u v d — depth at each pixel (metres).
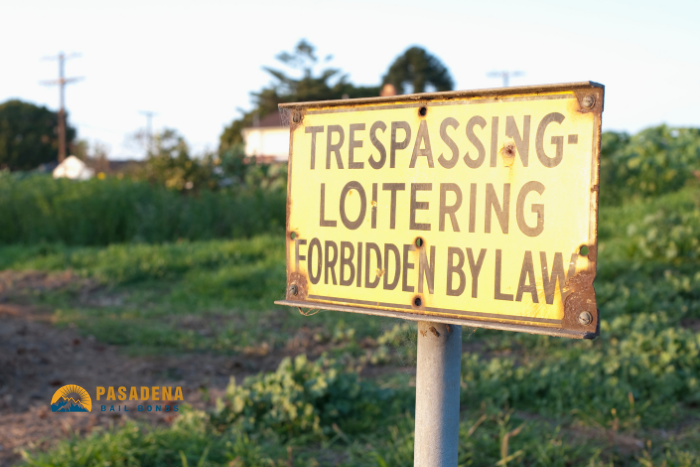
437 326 1.54
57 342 5.62
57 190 12.15
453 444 1.58
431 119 1.49
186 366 5.18
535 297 1.38
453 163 1.47
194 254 9.41
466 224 1.46
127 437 3.21
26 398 4.30
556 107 1.36
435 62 60.34
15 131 57.16
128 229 11.30
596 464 3.14
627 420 3.69
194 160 14.84
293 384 3.75
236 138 66.88
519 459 3.17
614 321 5.75
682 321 6.28
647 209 13.44
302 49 60.69
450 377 1.55
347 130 1.60
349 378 3.97
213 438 3.44
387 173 1.55
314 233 1.65
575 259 1.34
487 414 3.80
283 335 6.07
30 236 11.07
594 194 1.32
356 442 3.39
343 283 1.61
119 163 31.45
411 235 1.52
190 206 11.96
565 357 4.94
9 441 3.53
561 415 3.85
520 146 1.40
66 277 8.40
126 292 7.90
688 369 4.40
